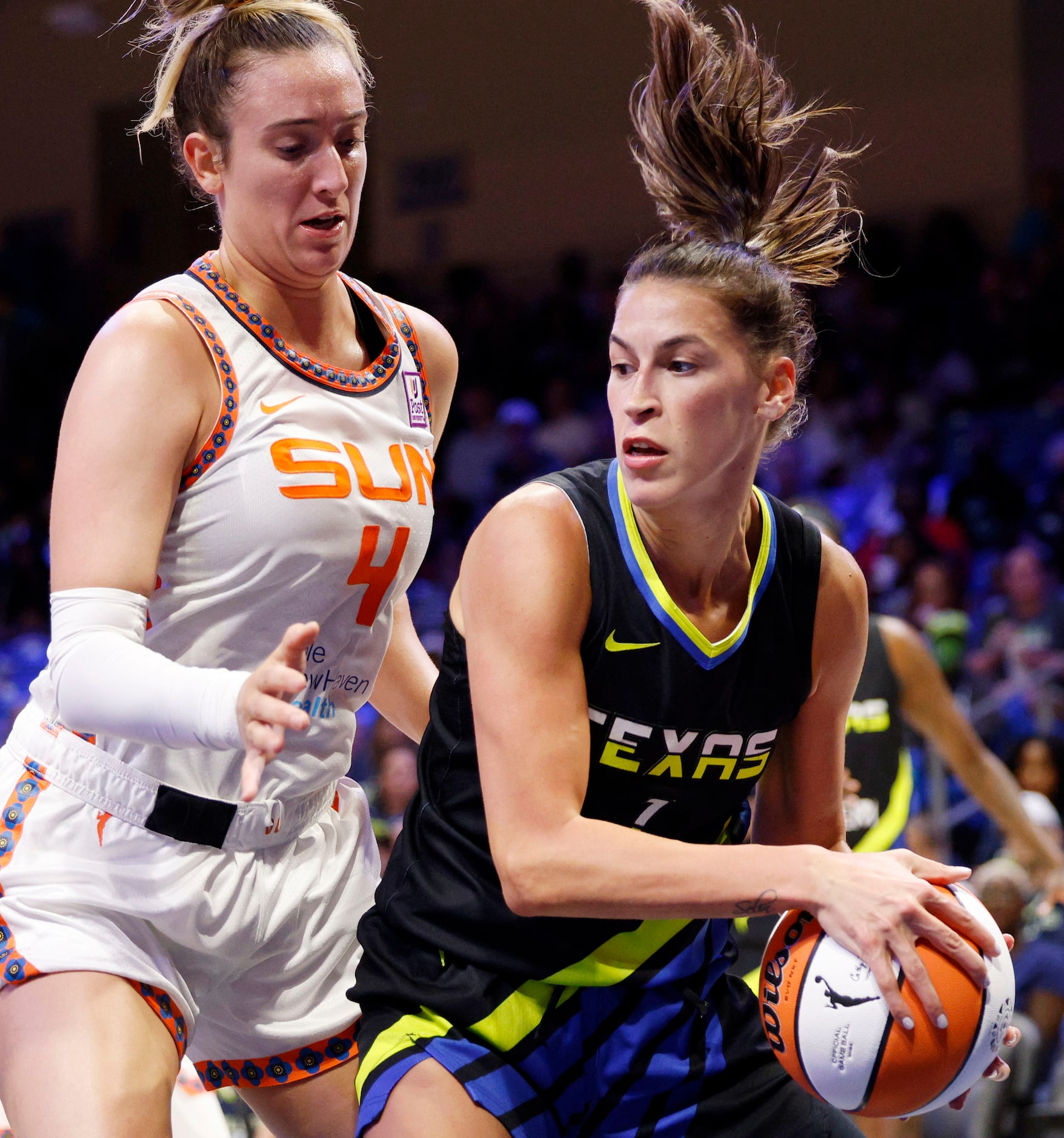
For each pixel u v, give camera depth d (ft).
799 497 49.55
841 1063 8.77
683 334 8.57
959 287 55.93
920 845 27.07
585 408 58.49
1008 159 57.00
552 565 8.76
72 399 9.62
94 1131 8.95
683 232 9.78
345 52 10.26
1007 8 56.49
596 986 9.39
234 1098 18.78
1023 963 22.54
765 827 10.75
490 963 9.29
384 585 10.58
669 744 9.25
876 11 58.54
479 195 66.23
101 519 9.32
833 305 56.54
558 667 8.74
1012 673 34.91
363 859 11.43
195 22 10.25
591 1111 9.51
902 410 51.78
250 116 9.85
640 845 8.45
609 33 62.49
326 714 10.65
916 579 40.24
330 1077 11.02
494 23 64.95
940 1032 8.63
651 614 9.02
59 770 10.11
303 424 10.16
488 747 8.68
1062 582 43.24
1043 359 52.29
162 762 9.99
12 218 70.28
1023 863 23.61
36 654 44.75
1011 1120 21.02
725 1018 9.90
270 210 9.97
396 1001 9.50
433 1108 8.97
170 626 10.03
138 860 10.00
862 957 8.46
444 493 56.03
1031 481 49.14
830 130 60.08
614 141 62.95
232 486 9.87
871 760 17.76
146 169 66.23
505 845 8.54
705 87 9.62
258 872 10.46
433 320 11.61
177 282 10.12
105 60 66.80
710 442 8.68
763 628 9.45
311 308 10.51
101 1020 9.40
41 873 9.86
